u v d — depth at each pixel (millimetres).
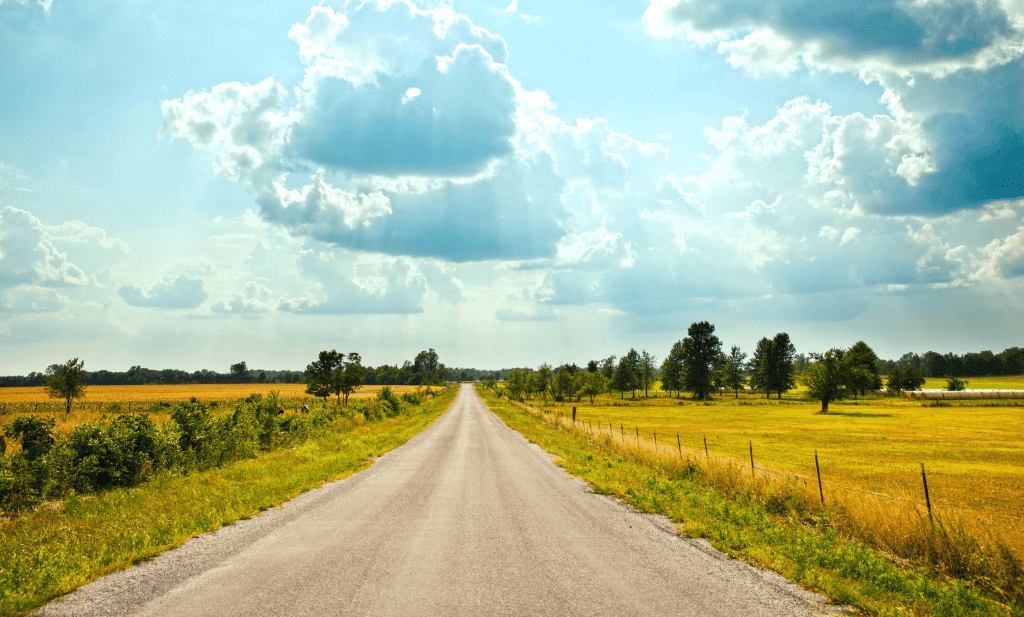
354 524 9430
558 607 5465
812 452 31906
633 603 5598
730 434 43719
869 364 117312
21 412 48969
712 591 6004
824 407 74312
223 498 11203
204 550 7719
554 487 13602
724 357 146250
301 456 18516
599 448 23969
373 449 22234
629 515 10273
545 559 7266
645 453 19047
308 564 7012
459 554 7508
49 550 7504
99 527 8938
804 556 7316
